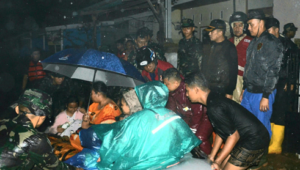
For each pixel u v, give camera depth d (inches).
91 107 171.6
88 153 138.5
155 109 113.3
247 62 176.6
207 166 112.3
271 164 177.8
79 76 181.8
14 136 93.8
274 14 258.5
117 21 593.3
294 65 198.8
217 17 401.1
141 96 115.3
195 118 160.1
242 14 208.1
